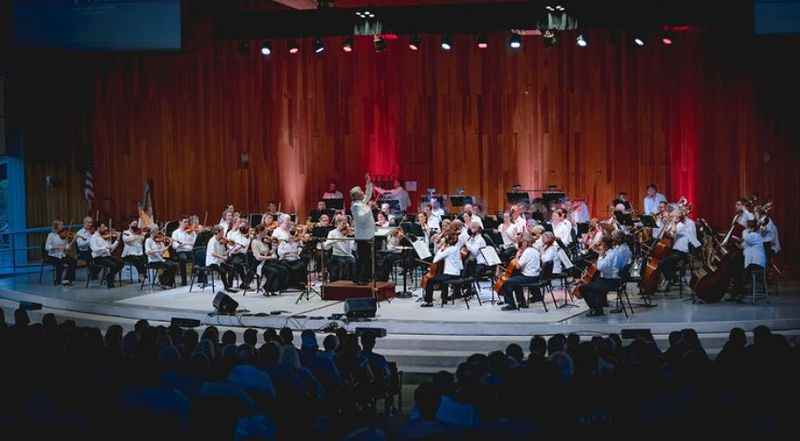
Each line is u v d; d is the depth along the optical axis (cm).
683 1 1769
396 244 1636
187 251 1742
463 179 2270
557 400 679
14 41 1897
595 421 669
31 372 770
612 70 2202
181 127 2277
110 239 1772
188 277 1892
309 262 1731
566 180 2228
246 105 2292
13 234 2047
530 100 2238
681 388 668
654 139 2188
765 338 799
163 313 1448
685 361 735
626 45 2194
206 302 1533
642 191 2195
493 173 2258
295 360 816
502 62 2248
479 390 652
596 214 2217
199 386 730
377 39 1881
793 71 2100
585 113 2216
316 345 934
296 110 2305
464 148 2269
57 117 2234
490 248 1431
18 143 2189
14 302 1664
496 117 2255
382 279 1636
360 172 2305
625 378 708
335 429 707
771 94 2116
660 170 2188
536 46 2234
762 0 1753
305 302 1512
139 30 1856
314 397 769
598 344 867
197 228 1767
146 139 2277
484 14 1825
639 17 1781
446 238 1466
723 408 640
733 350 808
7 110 2172
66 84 2239
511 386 686
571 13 1802
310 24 1872
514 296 1514
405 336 1306
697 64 2156
